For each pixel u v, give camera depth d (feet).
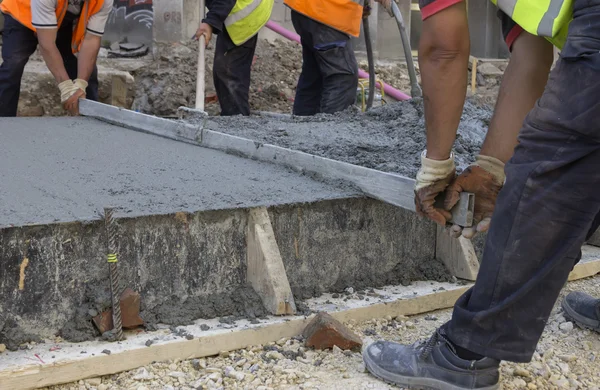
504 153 6.51
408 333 7.80
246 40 18.40
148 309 7.27
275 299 7.47
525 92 6.48
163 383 6.43
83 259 6.89
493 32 34.12
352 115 15.43
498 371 6.29
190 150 11.30
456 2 5.77
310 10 16.93
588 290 9.46
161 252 7.27
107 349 6.61
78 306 6.91
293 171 9.86
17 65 17.20
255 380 6.53
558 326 8.24
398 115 14.52
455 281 9.07
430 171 6.47
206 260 7.54
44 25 15.26
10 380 6.08
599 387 6.81
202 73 16.58
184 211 7.34
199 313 7.45
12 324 6.58
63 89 15.40
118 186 8.44
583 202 5.44
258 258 7.64
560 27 5.49
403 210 8.92
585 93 5.18
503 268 5.66
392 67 30.07
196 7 27.30
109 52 26.32
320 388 6.42
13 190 7.97
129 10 26.48
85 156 10.31
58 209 7.18
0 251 6.43
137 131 13.17
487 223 6.62
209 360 6.97
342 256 8.48
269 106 25.81
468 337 5.95
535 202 5.48
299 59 28.40
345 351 7.19
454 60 5.96
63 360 6.33
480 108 14.82
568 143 5.34
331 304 8.03
